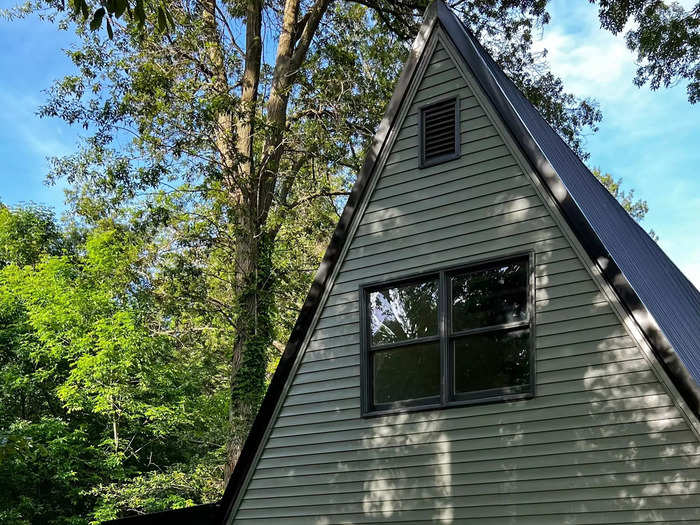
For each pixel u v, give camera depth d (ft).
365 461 31.19
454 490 28.60
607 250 27.22
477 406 28.91
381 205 33.73
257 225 67.10
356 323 33.09
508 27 79.61
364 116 68.85
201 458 80.53
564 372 27.27
